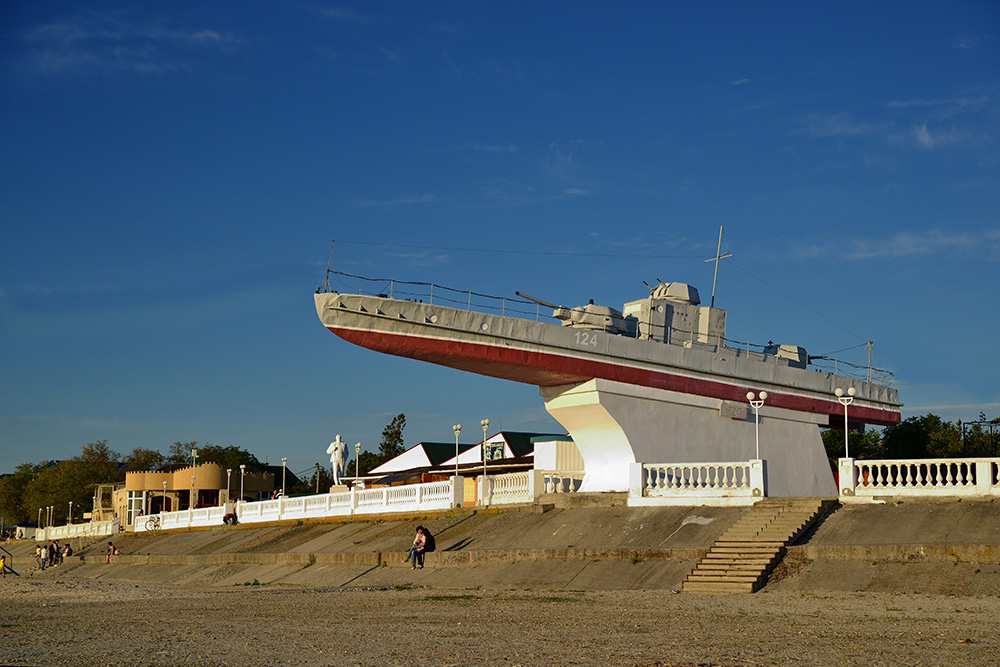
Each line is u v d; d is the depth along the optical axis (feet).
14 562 262.26
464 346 115.85
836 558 78.74
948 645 48.44
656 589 80.94
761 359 145.89
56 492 387.14
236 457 394.11
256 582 121.70
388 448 384.27
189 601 92.84
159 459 431.43
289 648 52.90
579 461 162.81
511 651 49.60
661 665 44.06
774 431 143.64
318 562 125.18
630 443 125.80
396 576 104.94
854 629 55.06
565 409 128.57
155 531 220.84
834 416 158.20
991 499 84.53
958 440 214.69
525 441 205.26
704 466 104.88
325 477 383.04
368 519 148.56
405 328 113.09
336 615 71.31
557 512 114.62
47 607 91.35
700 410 134.00
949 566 72.02
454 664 45.57
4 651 53.93
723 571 80.18
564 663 45.16
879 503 90.12
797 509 93.15
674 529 96.53
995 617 57.93
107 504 350.84
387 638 56.24
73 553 238.89
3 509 437.17
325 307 111.55
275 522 173.58
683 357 132.77
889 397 166.71
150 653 52.08
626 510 107.65
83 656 51.49
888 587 71.56
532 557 97.50
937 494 88.02
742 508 98.63
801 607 65.51
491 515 123.85
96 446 422.00
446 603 77.87
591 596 78.33
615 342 126.41
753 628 56.54
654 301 136.98
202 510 205.87
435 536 120.16
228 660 48.85
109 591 119.75
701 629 56.70
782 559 81.51
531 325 120.37
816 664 43.47
